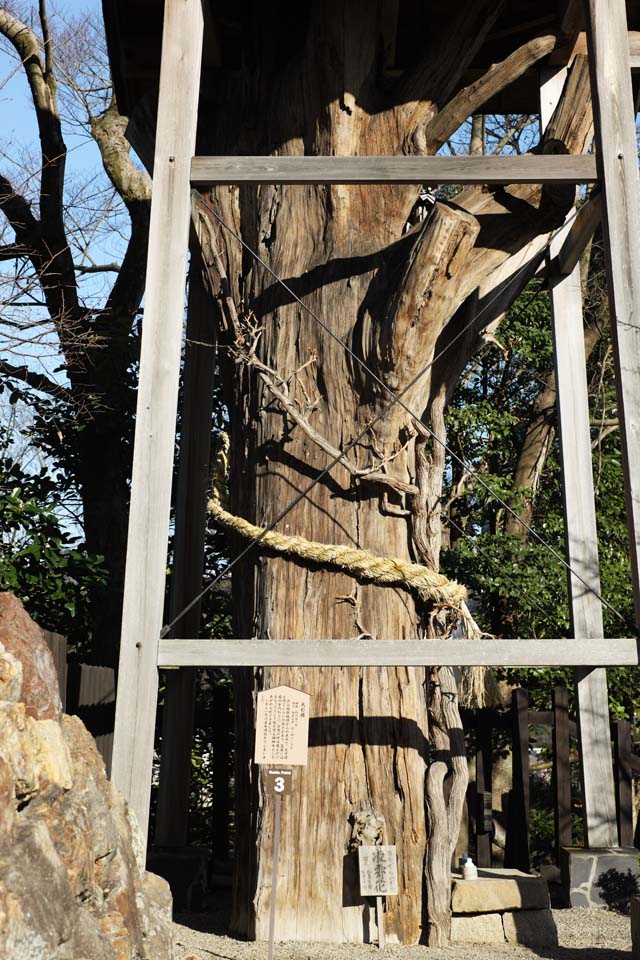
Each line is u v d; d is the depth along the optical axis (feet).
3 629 11.41
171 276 17.92
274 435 21.01
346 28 22.06
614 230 17.92
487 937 19.04
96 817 11.89
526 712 26.08
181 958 14.25
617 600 33.76
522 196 20.97
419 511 20.68
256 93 23.35
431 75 21.89
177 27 19.11
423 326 19.72
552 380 39.27
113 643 31.91
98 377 33.27
